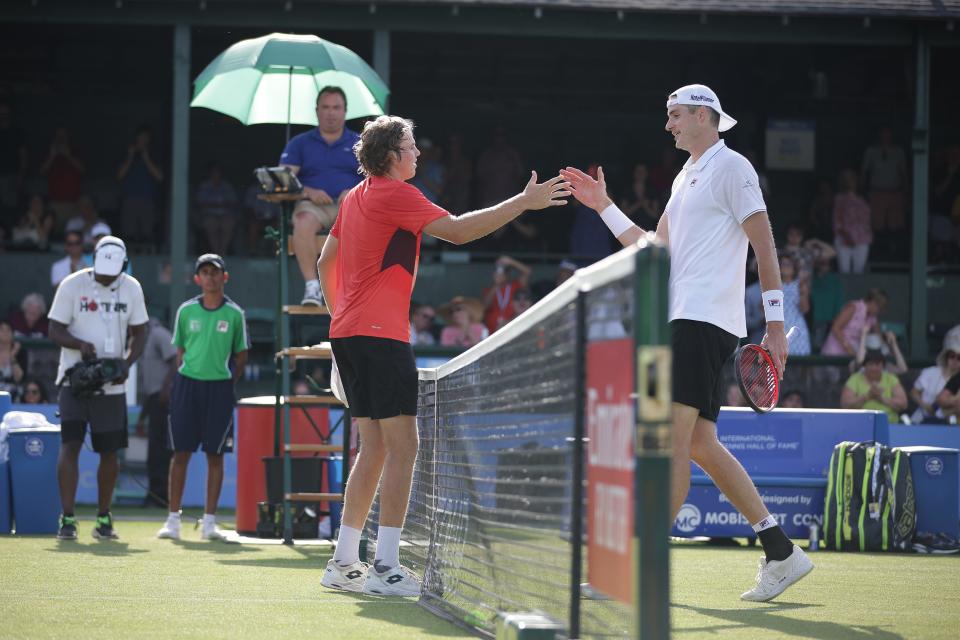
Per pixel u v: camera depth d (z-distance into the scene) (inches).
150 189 1684.3
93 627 370.6
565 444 301.1
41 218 1593.3
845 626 408.8
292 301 1422.2
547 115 1859.0
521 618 302.4
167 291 1450.5
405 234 455.8
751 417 873.5
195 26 1288.1
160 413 1123.3
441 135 1854.1
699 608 460.1
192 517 1027.9
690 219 468.8
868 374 1155.3
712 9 1304.1
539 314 326.0
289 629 369.7
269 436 832.9
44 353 1238.3
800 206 1833.2
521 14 1312.7
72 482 770.8
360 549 573.6
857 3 1332.4
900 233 1710.1
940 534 837.2
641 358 242.4
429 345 1291.8
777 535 479.5
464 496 409.7
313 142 795.4
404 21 1295.5
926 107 1349.7
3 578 526.0
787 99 1824.6
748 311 1333.7
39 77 1795.0
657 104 1859.0
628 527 247.3
